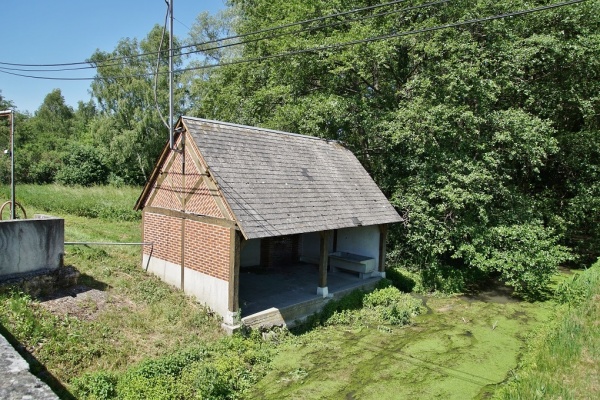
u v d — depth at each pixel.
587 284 13.88
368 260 15.26
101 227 19.80
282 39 19.91
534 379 8.12
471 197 14.91
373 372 9.31
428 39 16.44
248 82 23.75
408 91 17.33
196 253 11.52
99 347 8.35
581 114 20.69
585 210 19.30
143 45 41.59
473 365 9.84
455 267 17.73
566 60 17.19
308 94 20.70
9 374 3.95
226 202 10.27
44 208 23.33
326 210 12.77
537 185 21.80
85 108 60.69
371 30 17.25
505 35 16.75
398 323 12.41
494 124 15.85
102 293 10.80
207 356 8.91
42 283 10.02
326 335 11.33
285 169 13.20
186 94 42.34
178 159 12.17
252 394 8.16
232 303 10.16
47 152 41.66
